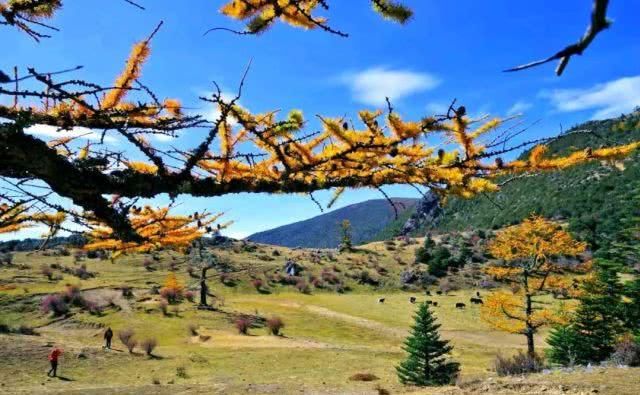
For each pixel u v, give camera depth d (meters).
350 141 2.74
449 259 89.25
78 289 52.84
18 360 30.69
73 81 1.98
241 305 58.41
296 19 2.51
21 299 50.06
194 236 3.84
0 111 2.44
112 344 38.75
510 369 22.42
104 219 2.66
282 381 26.95
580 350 23.61
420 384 23.23
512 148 2.59
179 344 39.72
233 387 24.75
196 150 2.61
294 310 58.50
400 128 2.68
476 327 50.69
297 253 103.00
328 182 2.92
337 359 33.97
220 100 2.36
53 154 2.41
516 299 28.11
